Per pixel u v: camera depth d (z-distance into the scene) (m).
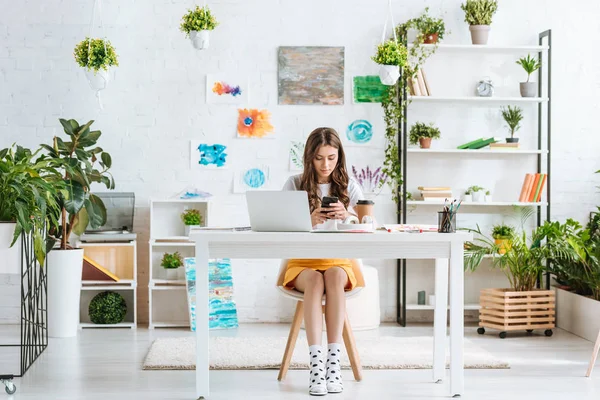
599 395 3.84
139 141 6.18
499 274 6.35
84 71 5.93
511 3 6.35
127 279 6.00
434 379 4.13
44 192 4.61
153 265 6.20
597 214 6.25
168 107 6.20
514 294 5.58
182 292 6.22
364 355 4.75
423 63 6.06
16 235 4.26
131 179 6.19
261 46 6.23
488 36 6.23
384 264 6.29
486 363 4.52
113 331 5.79
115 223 6.06
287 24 6.23
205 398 3.68
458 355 3.77
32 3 6.11
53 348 5.10
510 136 6.33
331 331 3.83
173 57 6.20
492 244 5.86
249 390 3.94
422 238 3.61
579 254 5.58
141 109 6.19
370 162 6.26
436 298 4.13
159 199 6.01
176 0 6.19
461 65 6.31
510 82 6.35
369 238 3.56
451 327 3.76
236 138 6.23
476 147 6.10
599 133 6.39
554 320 5.91
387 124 6.21
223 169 6.23
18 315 6.12
